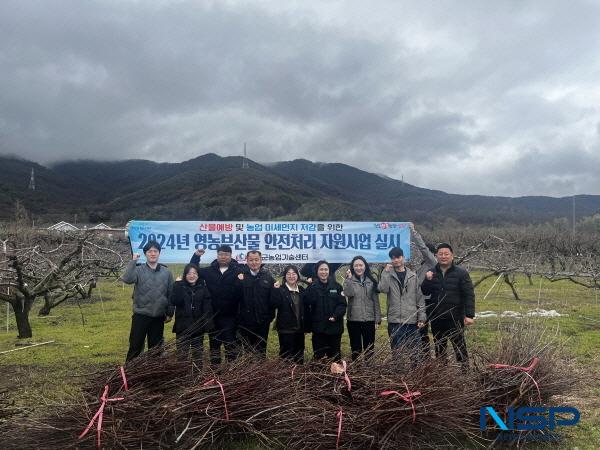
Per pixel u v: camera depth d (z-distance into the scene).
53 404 4.27
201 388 4.23
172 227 8.29
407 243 8.81
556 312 12.13
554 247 26.70
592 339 8.85
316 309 6.22
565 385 4.75
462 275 5.83
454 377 4.52
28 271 11.99
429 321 6.00
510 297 16.22
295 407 4.20
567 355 6.43
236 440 4.26
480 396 4.50
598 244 26.53
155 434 3.96
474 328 9.52
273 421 4.21
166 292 6.23
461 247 23.31
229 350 5.96
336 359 6.19
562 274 16.25
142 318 6.12
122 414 3.94
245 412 4.21
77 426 3.85
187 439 3.99
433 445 4.20
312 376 4.66
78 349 8.46
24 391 5.93
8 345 8.91
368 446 4.05
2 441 3.93
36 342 9.08
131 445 3.84
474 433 4.37
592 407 5.34
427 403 4.14
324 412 4.09
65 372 6.99
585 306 13.76
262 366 4.67
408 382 4.30
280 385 4.47
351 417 4.06
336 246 8.69
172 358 4.75
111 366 4.75
